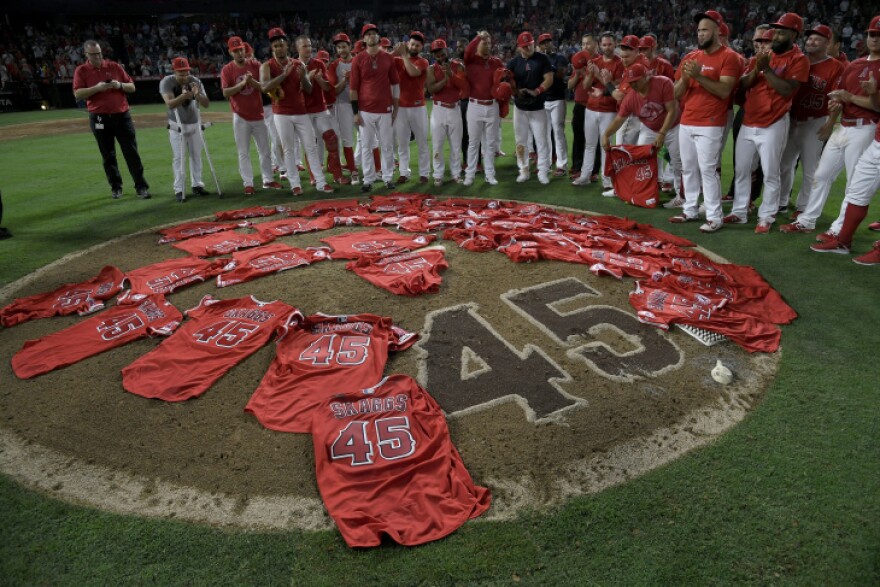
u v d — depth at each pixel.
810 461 3.18
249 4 30.61
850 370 4.02
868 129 5.91
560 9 30.19
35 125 18.34
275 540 2.77
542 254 6.00
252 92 8.44
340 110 9.35
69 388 3.97
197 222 7.54
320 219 7.38
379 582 2.55
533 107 8.73
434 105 8.84
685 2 27.44
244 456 3.32
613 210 7.87
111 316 4.82
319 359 4.09
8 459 3.34
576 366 4.14
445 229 6.94
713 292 5.07
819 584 2.49
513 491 3.05
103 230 7.36
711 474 3.12
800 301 5.04
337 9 32.59
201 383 3.93
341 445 3.26
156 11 29.06
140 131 16.30
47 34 27.23
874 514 2.83
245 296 5.15
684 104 6.75
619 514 2.88
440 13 32.91
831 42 6.61
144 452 3.37
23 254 6.53
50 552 2.72
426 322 4.74
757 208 7.70
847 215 5.92
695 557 2.63
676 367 4.12
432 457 3.21
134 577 2.59
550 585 2.51
